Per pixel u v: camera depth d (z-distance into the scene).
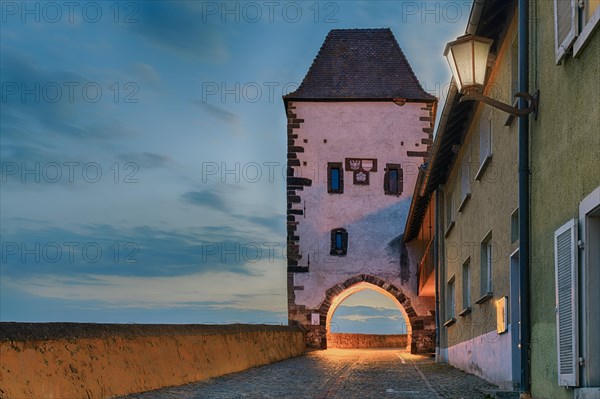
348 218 34.03
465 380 14.45
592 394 6.93
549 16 8.63
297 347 26.67
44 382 8.73
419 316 33.22
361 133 34.62
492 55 12.80
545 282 8.71
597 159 6.91
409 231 31.44
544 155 8.80
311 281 33.66
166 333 13.21
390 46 36.59
